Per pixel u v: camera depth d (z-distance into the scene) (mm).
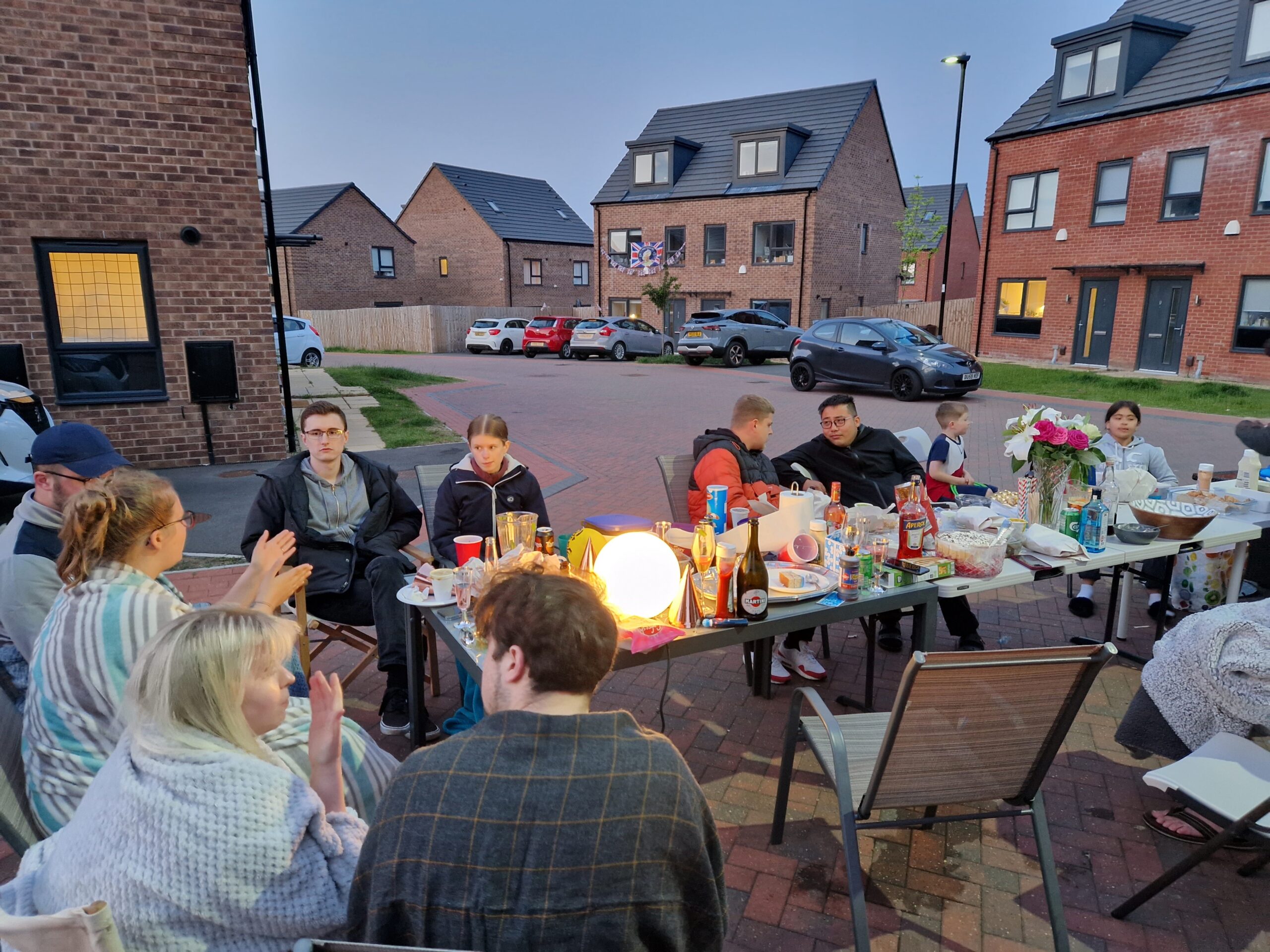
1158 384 17594
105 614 1990
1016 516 4176
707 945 1523
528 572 1542
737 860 2963
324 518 4016
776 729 3855
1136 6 22672
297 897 1574
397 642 3676
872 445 5137
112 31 8148
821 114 30031
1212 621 2932
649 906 1391
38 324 8375
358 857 1664
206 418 9281
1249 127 17750
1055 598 5523
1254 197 17891
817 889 2816
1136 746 3170
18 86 7930
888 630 4699
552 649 1416
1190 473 9547
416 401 15398
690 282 31000
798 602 3152
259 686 1706
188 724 1598
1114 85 20406
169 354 9000
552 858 1334
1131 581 4773
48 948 1342
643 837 1371
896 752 2328
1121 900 2758
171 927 1512
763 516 3641
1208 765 2680
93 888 1509
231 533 6793
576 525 7086
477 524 4238
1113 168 20547
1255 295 18172
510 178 42125
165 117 8508
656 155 31312
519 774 1354
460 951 1331
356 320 34438
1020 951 2537
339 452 3994
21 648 2621
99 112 8242
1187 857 2535
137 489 2141
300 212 36344
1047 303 22484
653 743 1445
